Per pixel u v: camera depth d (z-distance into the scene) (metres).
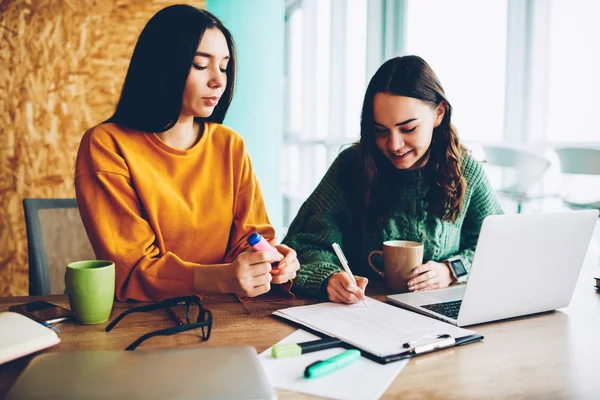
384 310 1.00
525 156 3.08
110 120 1.25
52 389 0.59
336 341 0.82
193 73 1.13
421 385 0.70
